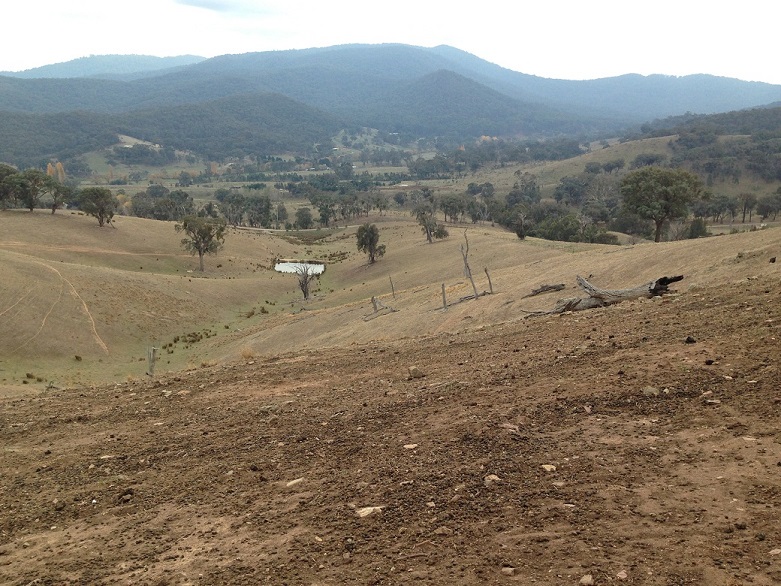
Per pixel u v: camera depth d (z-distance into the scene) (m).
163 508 6.94
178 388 13.19
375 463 7.17
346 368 13.35
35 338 43.66
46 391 15.54
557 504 5.48
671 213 57.16
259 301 69.94
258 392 11.88
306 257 109.44
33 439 10.38
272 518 6.22
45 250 78.25
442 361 12.55
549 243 72.38
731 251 23.69
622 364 9.25
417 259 82.31
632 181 57.81
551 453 6.60
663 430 6.71
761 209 136.62
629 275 27.08
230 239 108.56
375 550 5.21
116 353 45.50
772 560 4.17
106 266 78.12
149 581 5.29
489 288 35.75
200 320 58.03
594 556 4.59
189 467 8.13
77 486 7.98
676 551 4.48
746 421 6.47
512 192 195.75
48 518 7.12
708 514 4.91
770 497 4.98
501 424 7.62
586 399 8.05
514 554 4.79
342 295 66.62
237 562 5.40
